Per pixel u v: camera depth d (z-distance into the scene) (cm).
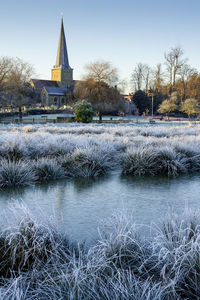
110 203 589
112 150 1101
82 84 5394
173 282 259
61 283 272
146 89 8756
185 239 307
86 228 448
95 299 251
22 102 5466
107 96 5272
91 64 5303
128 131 2223
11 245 337
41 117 6159
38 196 637
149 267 315
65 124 3556
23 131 2208
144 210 543
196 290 272
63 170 862
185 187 732
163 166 930
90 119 4153
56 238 361
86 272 279
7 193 658
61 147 1085
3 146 1030
